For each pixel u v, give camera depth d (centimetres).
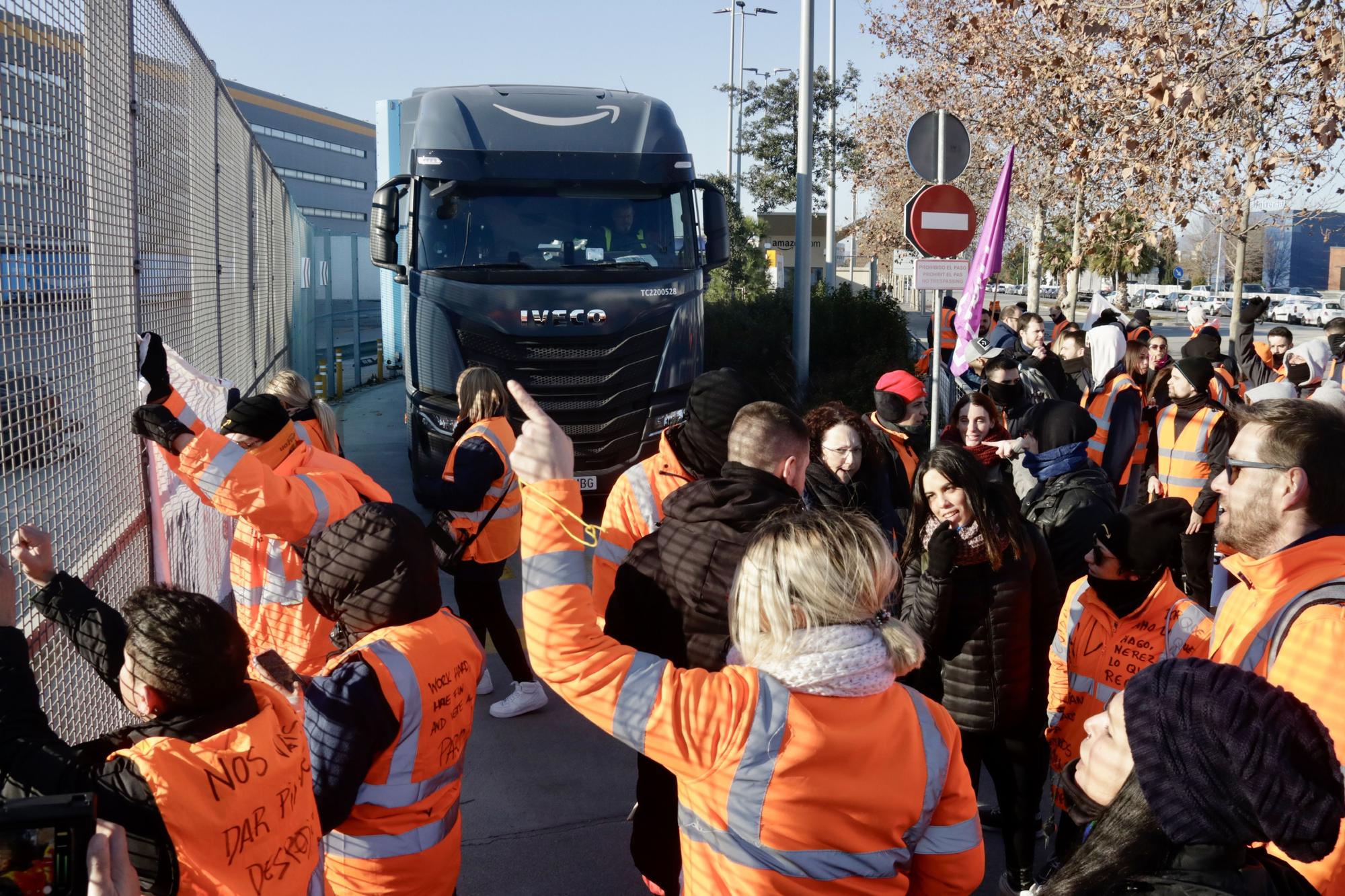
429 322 905
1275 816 133
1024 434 470
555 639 185
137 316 392
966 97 2017
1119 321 1336
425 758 247
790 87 3238
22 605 270
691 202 981
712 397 338
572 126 973
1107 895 142
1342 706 200
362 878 245
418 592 251
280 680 254
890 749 185
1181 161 853
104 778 186
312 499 331
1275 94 803
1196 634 322
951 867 196
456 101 971
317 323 1805
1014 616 350
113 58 364
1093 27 881
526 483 190
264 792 197
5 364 256
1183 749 139
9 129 261
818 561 182
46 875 149
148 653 192
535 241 934
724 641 283
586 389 910
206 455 313
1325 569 221
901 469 567
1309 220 1052
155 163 442
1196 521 635
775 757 177
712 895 184
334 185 6291
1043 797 472
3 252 256
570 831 435
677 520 292
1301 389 938
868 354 1520
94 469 333
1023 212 2473
